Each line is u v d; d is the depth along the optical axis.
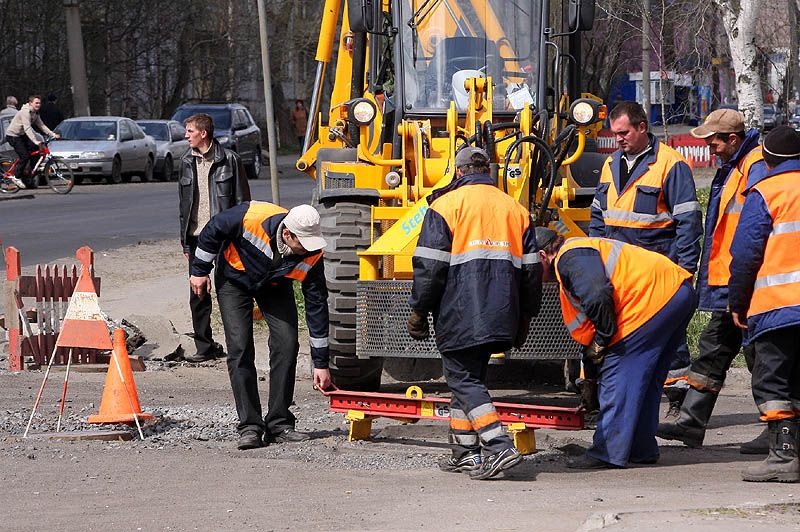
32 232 31.25
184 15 74.56
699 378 11.40
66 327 12.51
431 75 14.62
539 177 13.73
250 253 11.55
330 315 13.62
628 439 10.30
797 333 9.47
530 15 14.71
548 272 12.33
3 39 64.56
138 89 76.75
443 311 9.85
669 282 10.20
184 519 8.54
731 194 11.02
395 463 10.78
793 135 9.39
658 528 7.32
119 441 11.87
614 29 40.62
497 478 9.95
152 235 30.92
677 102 51.69
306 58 90.31
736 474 10.00
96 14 69.31
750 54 25.88
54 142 47.34
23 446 11.42
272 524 8.33
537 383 16.23
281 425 11.91
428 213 9.89
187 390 15.14
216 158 15.98
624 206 11.91
